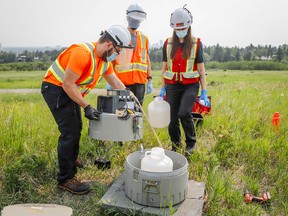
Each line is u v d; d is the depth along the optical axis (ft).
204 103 13.44
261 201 10.47
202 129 17.12
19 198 10.19
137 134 10.21
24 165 10.95
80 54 9.32
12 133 14.42
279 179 11.71
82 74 9.83
